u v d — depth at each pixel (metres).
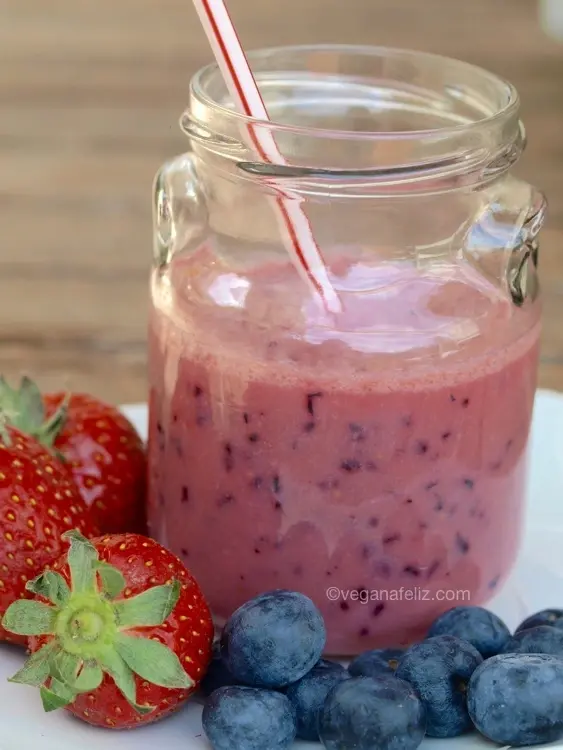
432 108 0.31
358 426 0.28
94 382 0.42
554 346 0.45
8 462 0.29
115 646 0.26
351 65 0.32
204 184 0.30
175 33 0.81
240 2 0.84
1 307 0.47
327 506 0.28
